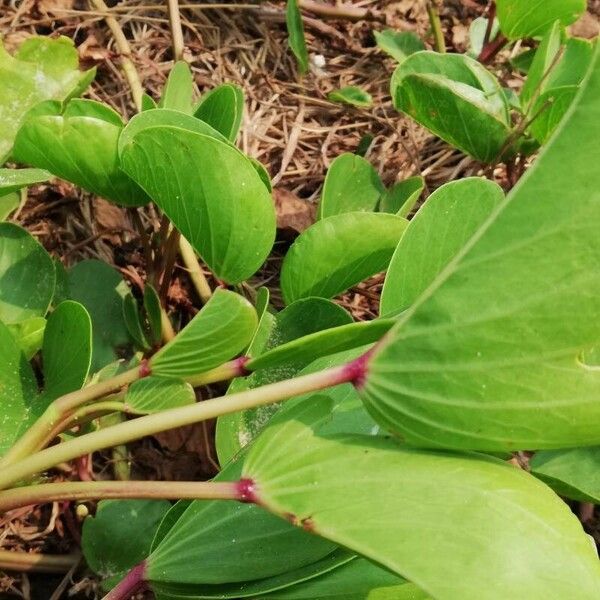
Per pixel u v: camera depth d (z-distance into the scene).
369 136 0.33
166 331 0.25
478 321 0.13
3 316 0.22
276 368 0.21
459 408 0.13
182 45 0.33
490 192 0.19
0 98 0.26
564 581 0.12
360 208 0.28
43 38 0.26
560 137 0.12
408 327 0.13
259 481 0.14
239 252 0.20
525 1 0.29
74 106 0.22
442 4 0.38
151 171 0.19
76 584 0.22
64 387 0.20
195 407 0.15
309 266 0.22
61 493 0.15
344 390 0.18
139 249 0.29
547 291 0.12
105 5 0.34
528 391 0.13
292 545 0.16
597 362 0.14
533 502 0.13
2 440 0.20
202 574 0.16
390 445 0.14
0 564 0.23
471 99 0.26
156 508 0.22
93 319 0.25
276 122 0.34
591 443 0.13
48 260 0.23
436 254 0.19
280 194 0.30
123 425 0.15
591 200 0.12
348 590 0.16
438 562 0.12
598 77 0.11
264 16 0.36
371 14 0.37
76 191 0.30
